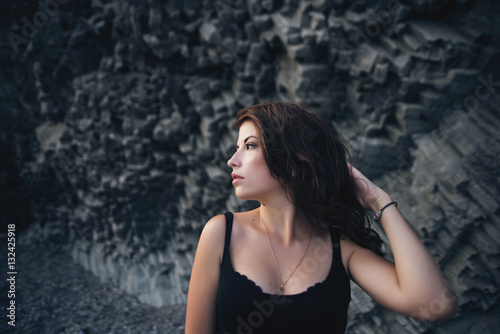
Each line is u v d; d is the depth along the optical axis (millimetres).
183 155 3846
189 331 971
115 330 3383
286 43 2791
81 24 3398
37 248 4625
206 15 3027
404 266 881
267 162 905
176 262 4066
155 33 3014
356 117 3070
